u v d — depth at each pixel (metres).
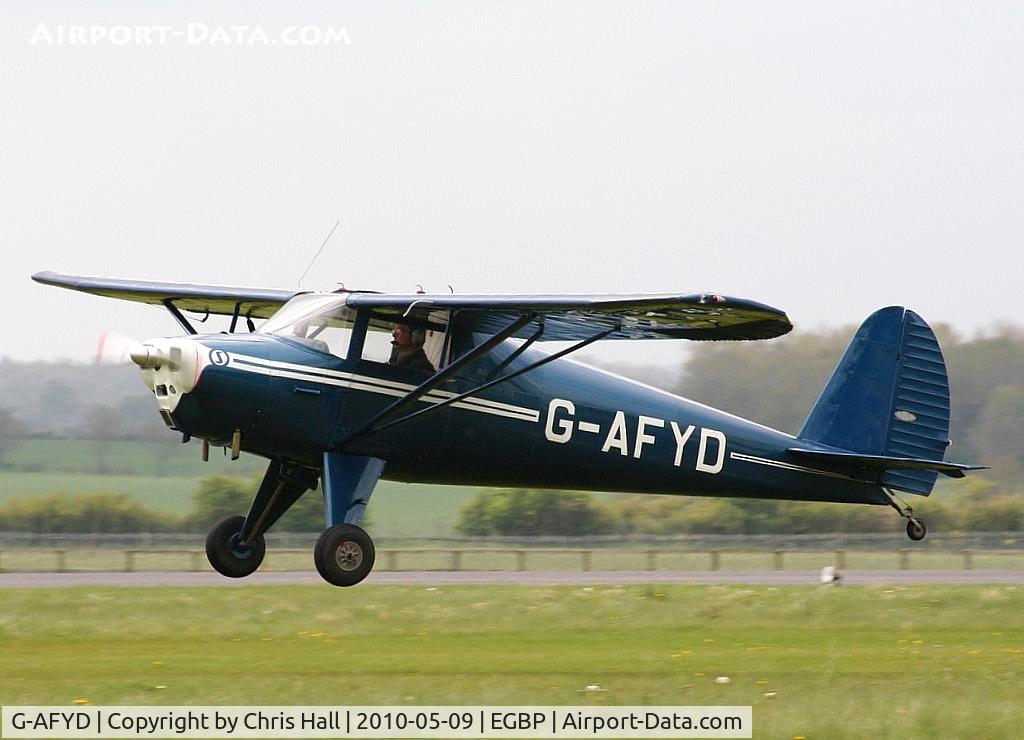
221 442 43.53
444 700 30.91
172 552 94.12
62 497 137.25
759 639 45.78
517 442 47.56
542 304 42.09
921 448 57.50
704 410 52.31
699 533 132.38
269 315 54.22
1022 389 152.38
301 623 47.97
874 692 32.38
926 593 58.19
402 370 44.94
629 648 42.66
